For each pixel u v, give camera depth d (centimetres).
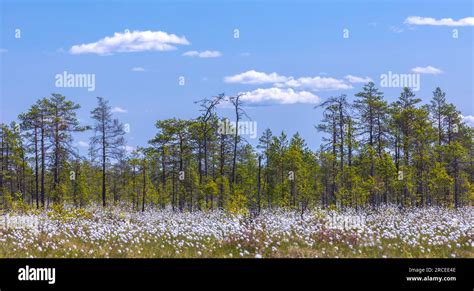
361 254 1800
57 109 5600
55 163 5456
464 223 2823
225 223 2716
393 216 3469
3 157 5869
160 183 5825
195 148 5169
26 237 2361
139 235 2422
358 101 5412
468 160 5225
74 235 2394
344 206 4256
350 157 4850
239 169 5303
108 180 6700
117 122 5509
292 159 4544
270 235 2195
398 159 5122
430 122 5050
